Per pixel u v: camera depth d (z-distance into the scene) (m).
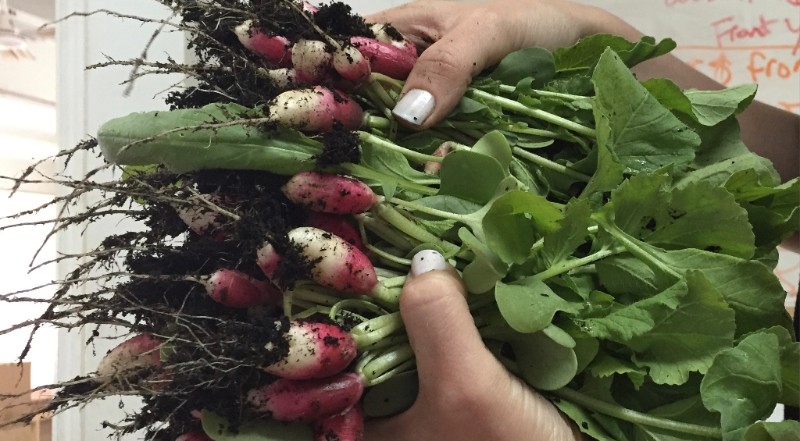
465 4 0.35
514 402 0.23
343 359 0.22
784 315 0.25
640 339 0.24
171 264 0.24
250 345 0.21
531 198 0.23
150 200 0.24
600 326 0.24
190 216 0.24
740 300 0.24
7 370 0.51
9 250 0.72
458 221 0.25
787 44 0.59
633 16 0.64
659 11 0.63
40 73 0.73
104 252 0.23
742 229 0.24
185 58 0.48
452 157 0.25
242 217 0.22
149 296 0.24
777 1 0.59
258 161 0.23
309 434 0.23
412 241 0.26
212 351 0.21
